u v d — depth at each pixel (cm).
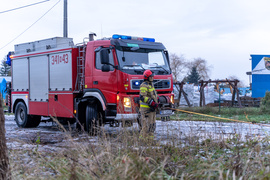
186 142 727
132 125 812
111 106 1049
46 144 879
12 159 550
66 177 442
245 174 456
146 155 557
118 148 574
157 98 1002
